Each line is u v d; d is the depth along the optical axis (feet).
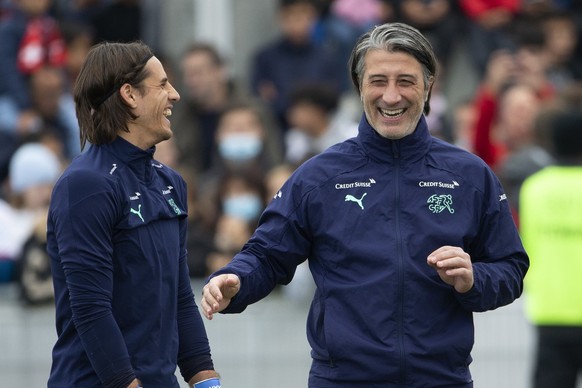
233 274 50.83
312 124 102.42
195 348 53.31
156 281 50.67
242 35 126.11
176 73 115.85
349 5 121.08
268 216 52.80
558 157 82.07
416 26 125.80
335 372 51.01
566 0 138.31
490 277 50.34
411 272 50.21
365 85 51.16
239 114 101.81
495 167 103.76
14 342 82.84
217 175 101.40
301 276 83.82
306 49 117.19
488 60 125.18
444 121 116.98
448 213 51.03
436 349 50.21
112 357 48.88
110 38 121.70
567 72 129.39
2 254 89.45
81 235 49.06
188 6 124.98
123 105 50.75
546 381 81.10
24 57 111.45
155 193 51.60
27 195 93.15
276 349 83.92
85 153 50.93
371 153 51.67
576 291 80.38
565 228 80.74
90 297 48.91
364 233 50.93
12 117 109.29
